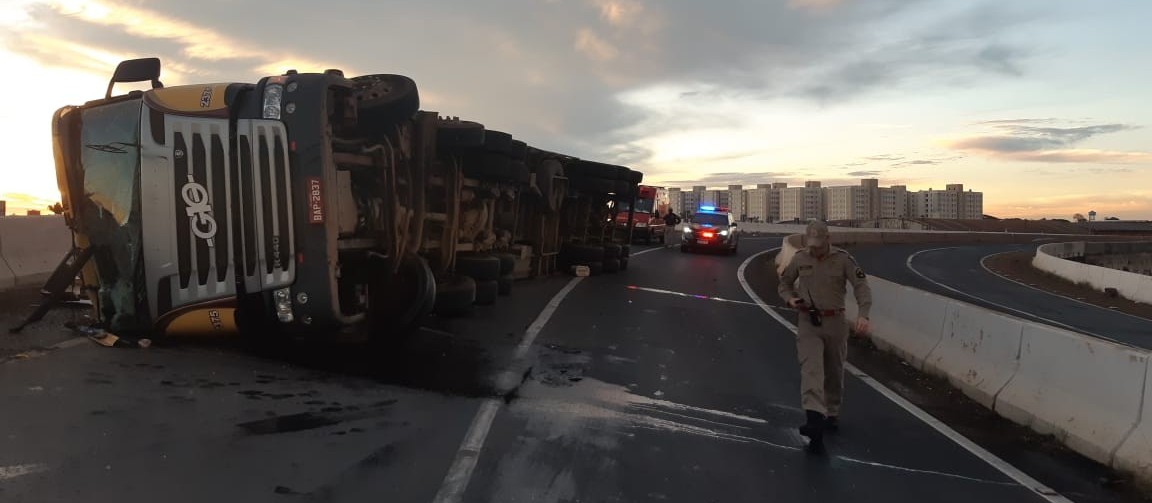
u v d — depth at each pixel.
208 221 6.64
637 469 4.84
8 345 6.57
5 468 3.99
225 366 6.55
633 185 20.09
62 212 7.37
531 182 14.62
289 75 6.84
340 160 6.98
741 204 117.00
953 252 46.69
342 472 4.39
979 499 4.70
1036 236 73.44
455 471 4.54
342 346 7.82
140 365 6.28
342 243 7.09
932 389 7.71
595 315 11.58
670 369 8.04
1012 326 6.95
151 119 6.66
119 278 6.83
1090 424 5.64
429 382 6.68
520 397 6.41
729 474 4.87
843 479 4.92
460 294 10.07
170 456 4.38
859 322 5.89
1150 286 22.81
